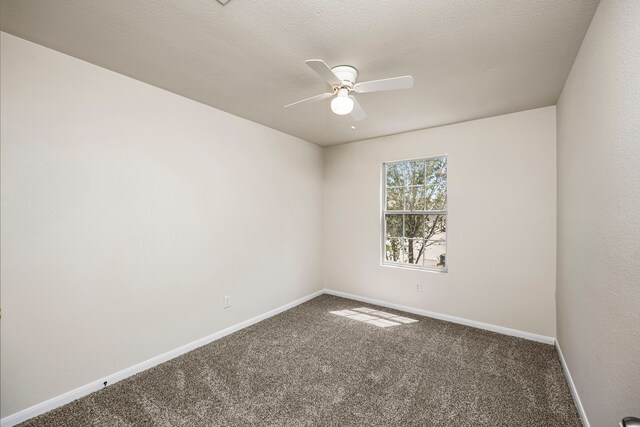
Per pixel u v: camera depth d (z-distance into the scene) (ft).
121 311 7.34
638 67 3.49
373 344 9.28
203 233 9.32
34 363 5.97
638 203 3.54
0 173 5.57
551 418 5.95
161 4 4.75
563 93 7.85
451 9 4.78
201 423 5.81
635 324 3.63
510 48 5.95
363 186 13.71
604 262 4.66
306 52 6.19
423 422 5.84
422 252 12.38
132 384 7.11
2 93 5.59
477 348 8.98
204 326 9.34
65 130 6.38
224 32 5.52
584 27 5.26
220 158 9.84
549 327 9.36
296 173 13.30
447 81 7.47
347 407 6.29
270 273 11.91
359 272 13.89
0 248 5.57
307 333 10.16
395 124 11.22
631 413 3.74
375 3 4.66
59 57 6.29
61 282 6.33
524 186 9.75
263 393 6.77
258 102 9.16
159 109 8.12
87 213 6.73
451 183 11.19
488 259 10.44
